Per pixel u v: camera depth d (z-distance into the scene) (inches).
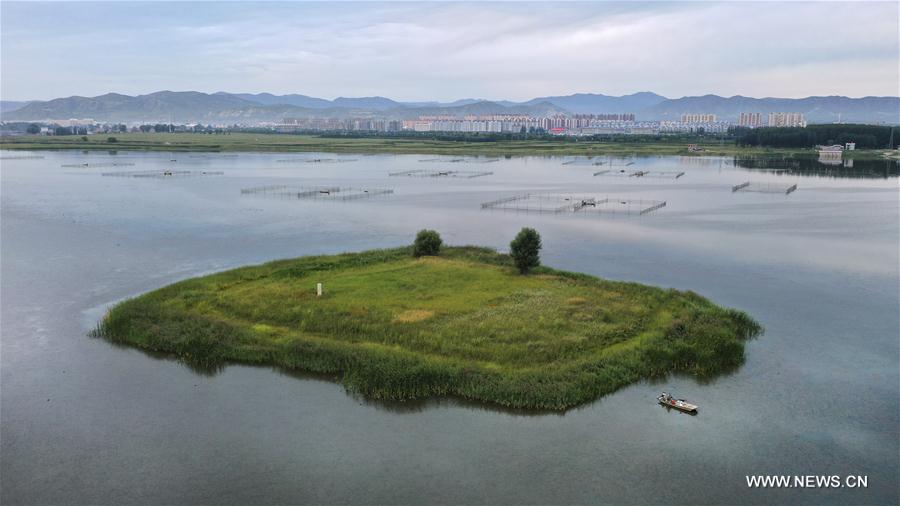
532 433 1670.8
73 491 1444.4
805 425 1716.3
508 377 1879.9
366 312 2431.1
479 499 1408.7
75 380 1995.6
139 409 1808.6
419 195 6446.9
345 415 1768.0
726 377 2006.6
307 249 3873.0
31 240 4077.3
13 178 7770.7
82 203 5679.1
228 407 1818.4
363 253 3518.7
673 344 2146.9
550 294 2682.1
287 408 1811.0
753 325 2421.3
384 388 1863.9
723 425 1712.6
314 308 2479.1
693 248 3912.4
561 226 4650.6
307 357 2071.9
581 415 1760.6
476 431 1681.8
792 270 3371.1
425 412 1781.5
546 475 1493.6
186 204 5674.2
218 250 3836.1
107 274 3250.5
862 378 2003.0
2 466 1537.9
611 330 2250.2
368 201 5964.6
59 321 2522.1
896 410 1800.0
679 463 1541.6
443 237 4232.3
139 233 4347.9
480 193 6648.6
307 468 1523.1
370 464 1537.9
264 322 2396.7
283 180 7844.5
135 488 1453.0
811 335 2373.3
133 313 2460.6
